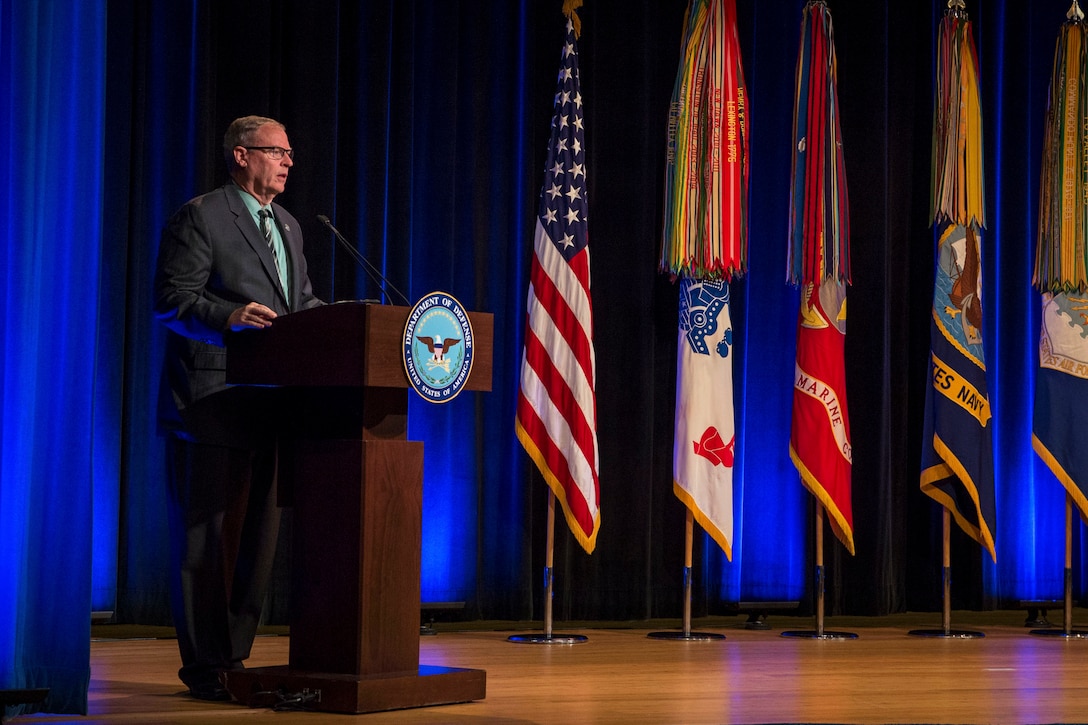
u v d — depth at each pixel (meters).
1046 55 8.05
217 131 6.57
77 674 3.88
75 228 3.98
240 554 4.34
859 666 5.45
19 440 3.86
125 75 6.39
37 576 3.90
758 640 6.51
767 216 7.63
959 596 7.80
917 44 7.92
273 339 3.94
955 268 7.12
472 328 4.00
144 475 6.32
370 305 3.76
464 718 3.85
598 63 7.29
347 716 3.81
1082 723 4.04
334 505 3.96
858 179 7.67
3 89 3.89
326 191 6.69
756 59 7.66
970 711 4.25
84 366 3.98
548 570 6.43
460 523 6.91
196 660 4.19
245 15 6.60
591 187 7.21
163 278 4.11
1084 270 7.16
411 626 4.08
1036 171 8.04
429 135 7.02
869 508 7.54
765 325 7.61
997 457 7.98
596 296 7.22
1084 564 8.04
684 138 6.79
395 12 6.95
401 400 4.05
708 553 7.36
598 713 4.08
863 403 7.57
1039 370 7.29
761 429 7.59
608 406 7.20
